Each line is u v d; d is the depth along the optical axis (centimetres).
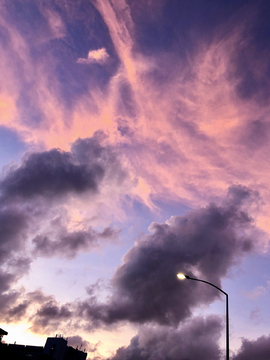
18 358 4759
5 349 4525
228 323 1842
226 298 1952
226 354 1731
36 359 7244
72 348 8825
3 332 4725
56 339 8388
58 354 8150
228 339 1780
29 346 8062
